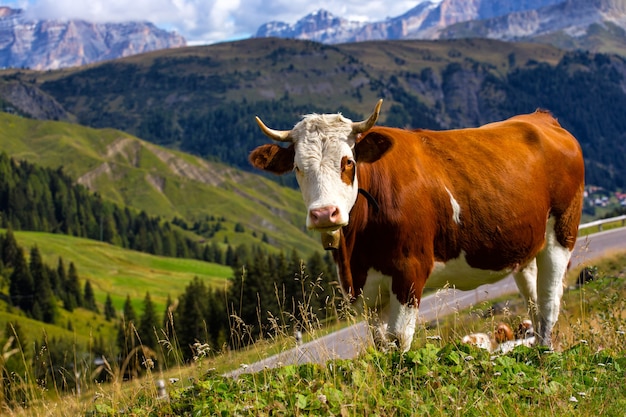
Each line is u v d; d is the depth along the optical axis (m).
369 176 8.52
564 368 7.38
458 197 8.97
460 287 9.70
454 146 9.42
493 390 6.35
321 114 8.38
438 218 8.87
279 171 8.53
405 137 9.16
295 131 8.29
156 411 6.96
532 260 10.17
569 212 10.32
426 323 9.17
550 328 10.16
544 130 10.56
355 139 8.25
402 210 8.48
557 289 10.23
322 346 7.70
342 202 7.91
